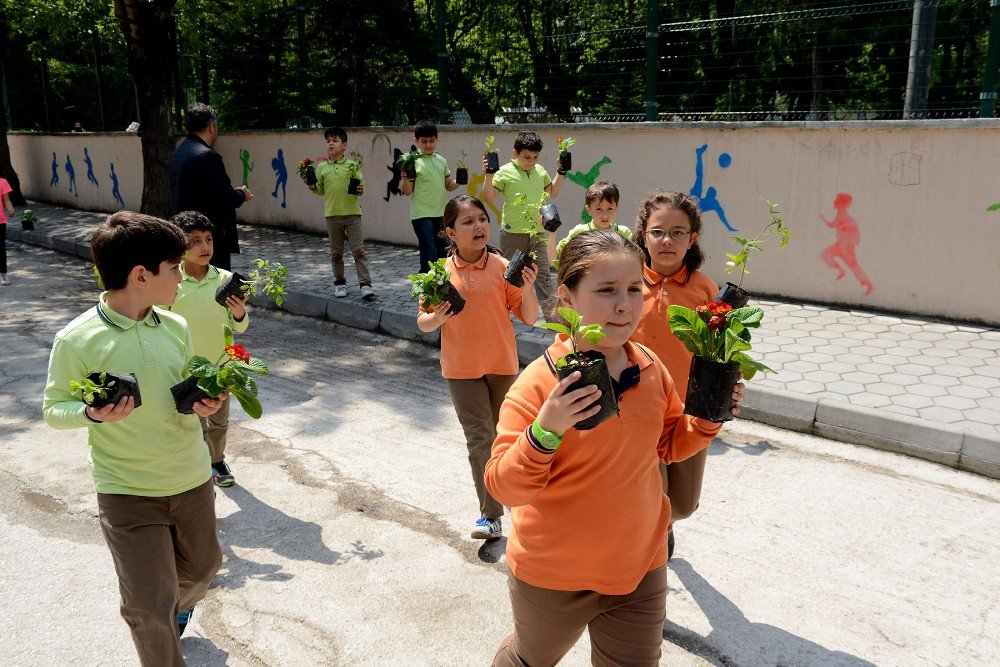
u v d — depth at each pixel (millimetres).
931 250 7559
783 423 5602
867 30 10039
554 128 10055
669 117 10258
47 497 4734
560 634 2328
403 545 4172
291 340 8164
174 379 2863
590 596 2256
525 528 2264
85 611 3627
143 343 2775
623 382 2186
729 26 9125
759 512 4395
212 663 3260
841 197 7961
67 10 14891
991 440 4773
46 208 19578
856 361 6383
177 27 13797
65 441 5559
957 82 9555
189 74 17859
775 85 10438
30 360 7340
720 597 3639
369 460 5223
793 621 3465
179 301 4242
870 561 3906
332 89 16016
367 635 3432
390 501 4656
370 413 6070
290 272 10648
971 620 3447
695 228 3420
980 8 9117
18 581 3863
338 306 8805
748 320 2211
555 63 10797
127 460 2779
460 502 4641
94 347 2688
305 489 4824
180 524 2928
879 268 7879
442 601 3674
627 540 2199
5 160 19438
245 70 15609
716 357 2221
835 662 3201
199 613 3596
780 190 8336
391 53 15977
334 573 3908
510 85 13711
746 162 8508
